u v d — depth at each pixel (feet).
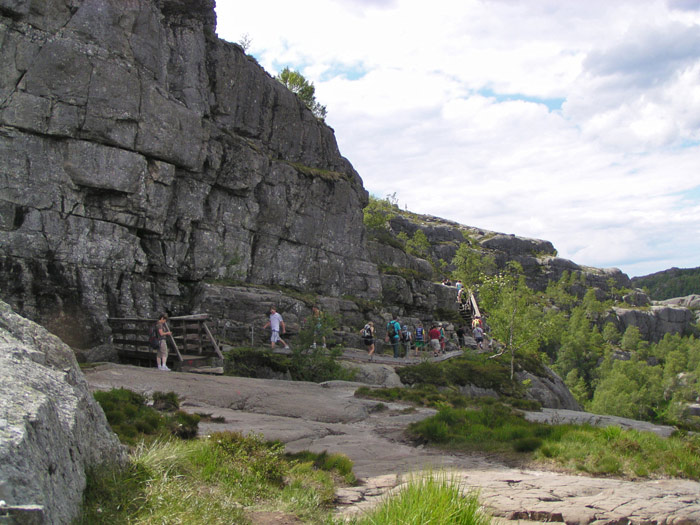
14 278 62.44
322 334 75.41
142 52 75.05
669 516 22.13
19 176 63.93
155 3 83.10
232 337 81.71
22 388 14.10
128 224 73.20
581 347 366.22
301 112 115.96
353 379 73.82
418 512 16.44
